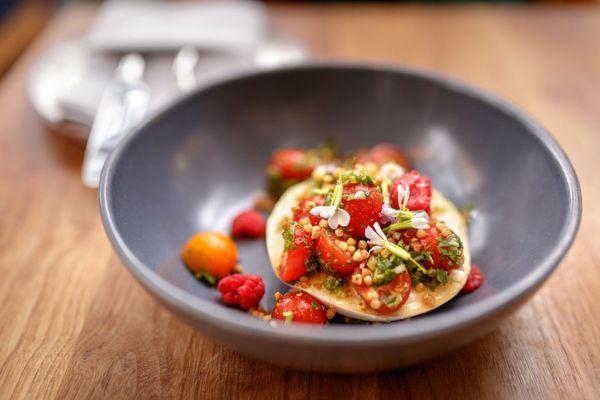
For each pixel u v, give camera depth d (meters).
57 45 0.47
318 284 0.27
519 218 0.28
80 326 0.27
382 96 0.35
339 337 0.20
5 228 0.32
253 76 0.34
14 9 0.62
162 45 0.42
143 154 0.30
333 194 0.27
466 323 0.20
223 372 0.25
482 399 0.24
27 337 0.26
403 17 0.51
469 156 0.32
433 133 0.34
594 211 0.32
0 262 0.30
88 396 0.24
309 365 0.22
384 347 0.20
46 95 0.40
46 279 0.29
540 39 0.47
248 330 0.20
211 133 0.34
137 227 0.27
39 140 0.38
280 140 0.36
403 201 0.27
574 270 0.29
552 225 0.25
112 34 0.43
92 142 0.35
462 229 0.29
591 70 0.43
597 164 0.35
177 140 0.32
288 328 0.20
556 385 0.24
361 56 0.45
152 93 0.39
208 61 0.43
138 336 0.26
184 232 0.31
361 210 0.26
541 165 0.28
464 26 0.50
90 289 0.28
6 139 0.38
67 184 0.35
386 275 0.25
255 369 0.25
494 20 0.50
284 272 0.27
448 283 0.26
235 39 0.43
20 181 0.35
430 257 0.26
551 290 0.28
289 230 0.27
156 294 0.21
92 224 0.32
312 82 0.35
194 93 0.33
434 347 0.21
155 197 0.30
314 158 0.34
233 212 0.33
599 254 0.29
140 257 0.26
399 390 0.24
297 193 0.32
